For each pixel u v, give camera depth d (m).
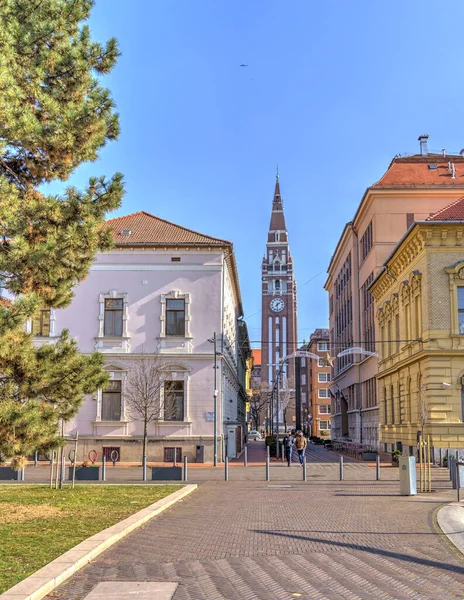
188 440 36.22
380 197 51.16
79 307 37.66
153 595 7.57
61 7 15.22
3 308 12.98
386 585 8.13
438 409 32.28
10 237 13.69
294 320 147.75
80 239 14.38
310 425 106.00
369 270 54.44
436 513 14.83
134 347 37.25
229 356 44.16
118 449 36.25
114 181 15.25
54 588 7.89
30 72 14.59
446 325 32.97
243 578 8.48
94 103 15.05
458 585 8.12
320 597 7.59
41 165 15.19
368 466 33.00
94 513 14.17
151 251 37.97
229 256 40.19
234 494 19.31
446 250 33.53
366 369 56.69
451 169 52.97
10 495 18.19
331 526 12.92
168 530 12.34
